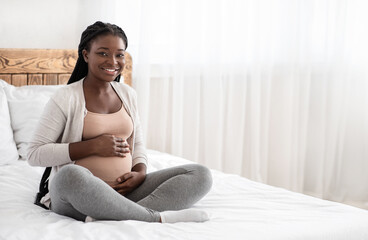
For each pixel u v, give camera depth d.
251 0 3.23
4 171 2.10
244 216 1.57
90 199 1.42
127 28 3.04
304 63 3.32
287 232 1.41
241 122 3.26
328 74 3.36
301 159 3.39
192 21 3.09
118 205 1.46
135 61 3.10
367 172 3.36
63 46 2.98
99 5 2.97
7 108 2.42
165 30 3.09
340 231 1.48
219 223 1.48
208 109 3.18
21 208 1.60
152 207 1.59
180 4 3.04
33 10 2.87
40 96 2.56
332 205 1.73
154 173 1.76
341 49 3.29
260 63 3.27
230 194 1.86
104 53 1.66
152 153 2.76
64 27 2.96
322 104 3.36
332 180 3.41
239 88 3.24
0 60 2.66
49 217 1.51
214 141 3.20
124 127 1.73
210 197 1.81
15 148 2.36
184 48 3.09
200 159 3.26
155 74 3.10
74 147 1.59
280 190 1.94
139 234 1.32
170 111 3.20
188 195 1.65
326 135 3.39
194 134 3.16
